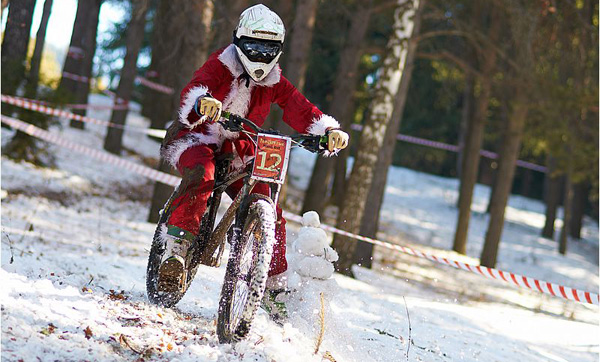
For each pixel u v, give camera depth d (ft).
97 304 13.78
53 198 41.98
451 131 108.88
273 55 13.61
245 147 14.23
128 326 12.96
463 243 67.92
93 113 80.18
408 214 85.30
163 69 70.18
